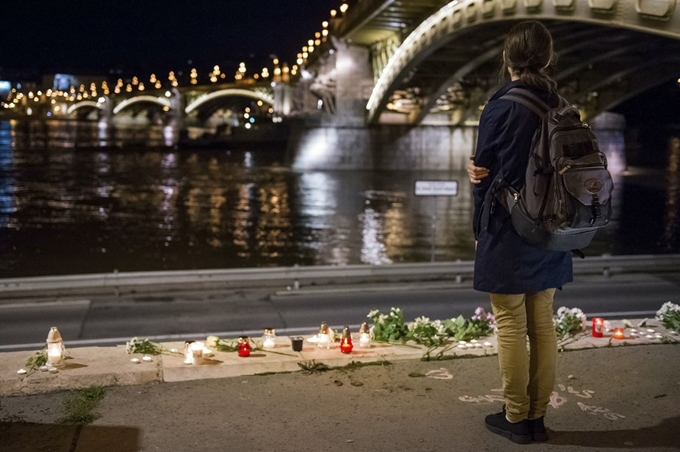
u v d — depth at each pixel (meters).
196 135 155.25
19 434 3.92
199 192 57.69
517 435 3.82
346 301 12.52
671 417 4.19
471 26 41.22
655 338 5.77
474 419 4.14
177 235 38.44
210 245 35.66
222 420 4.12
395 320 5.71
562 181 3.25
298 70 92.50
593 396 4.52
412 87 65.06
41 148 119.50
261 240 36.75
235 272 13.42
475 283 3.69
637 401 4.44
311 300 12.60
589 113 63.50
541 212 3.32
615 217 42.53
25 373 4.67
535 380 3.82
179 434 3.93
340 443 3.82
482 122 3.55
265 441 3.84
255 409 4.29
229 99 144.88
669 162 86.56
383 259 31.53
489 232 3.59
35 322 11.23
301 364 5.00
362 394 4.53
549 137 3.34
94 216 45.34
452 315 11.35
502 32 46.84
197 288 13.27
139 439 3.86
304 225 40.91
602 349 5.50
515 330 3.71
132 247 35.25
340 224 41.22
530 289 3.58
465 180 65.62
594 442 3.84
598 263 14.62
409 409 4.29
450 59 55.16
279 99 103.06
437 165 74.44
